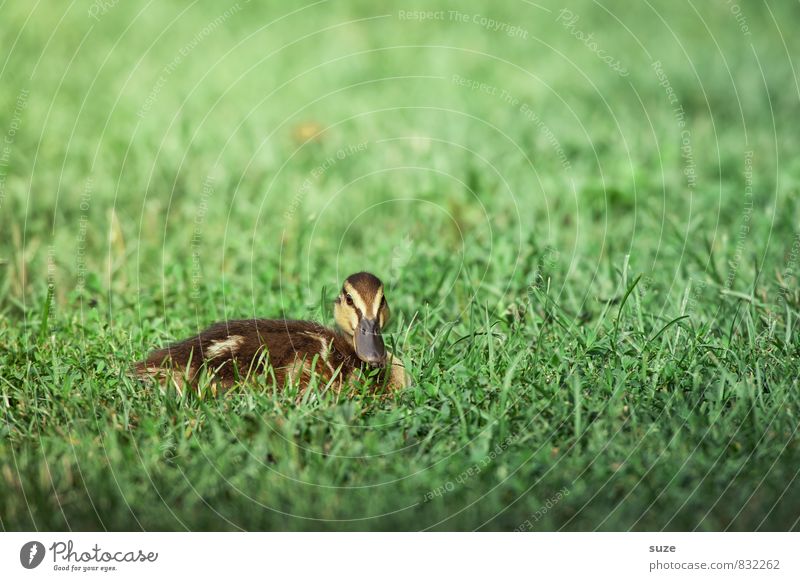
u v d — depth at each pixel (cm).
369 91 1844
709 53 1966
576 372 837
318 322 988
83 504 717
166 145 1549
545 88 1833
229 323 920
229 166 1500
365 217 1364
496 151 1563
